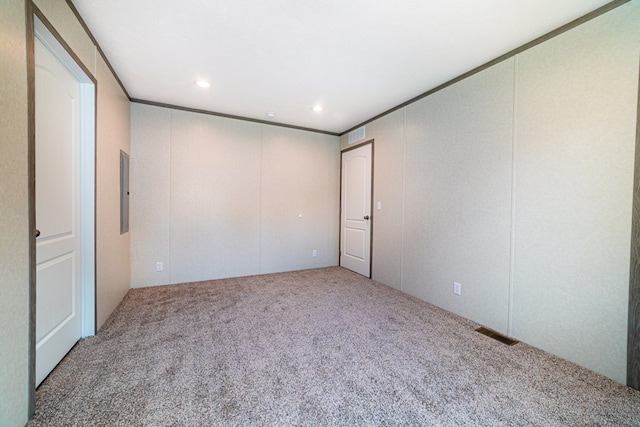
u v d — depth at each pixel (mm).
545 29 1896
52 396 1425
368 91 2967
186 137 3523
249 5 1677
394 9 1701
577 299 1800
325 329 2291
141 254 3318
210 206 3701
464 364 1795
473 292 2473
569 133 1827
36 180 1484
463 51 2178
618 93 1610
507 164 2197
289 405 1398
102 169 2229
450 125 2682
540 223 1990
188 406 1377
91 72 1969
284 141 4215
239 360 1805
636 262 1546
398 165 3379
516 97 2125
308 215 4453
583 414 1371
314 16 1771
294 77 2646
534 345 2033
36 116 1481
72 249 1895
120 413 1322
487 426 1285
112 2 1659
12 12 1141
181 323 2365
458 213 2607
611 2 1621
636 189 1545
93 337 2074
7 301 1128
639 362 1530
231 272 3879
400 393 1505
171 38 2025
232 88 2912
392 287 3471
